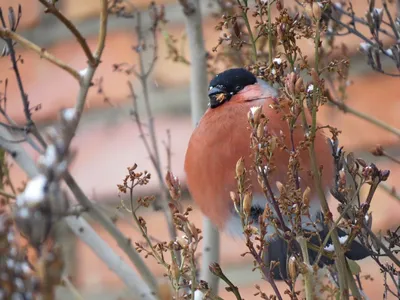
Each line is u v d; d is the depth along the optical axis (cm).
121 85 428
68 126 161
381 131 390
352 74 402
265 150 218
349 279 223
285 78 228
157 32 431
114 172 411
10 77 446
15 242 153
